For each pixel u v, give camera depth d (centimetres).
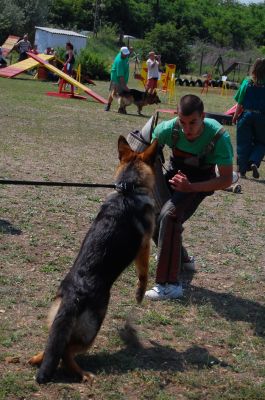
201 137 479
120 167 436
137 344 420
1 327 420
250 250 658
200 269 584
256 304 515
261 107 1029
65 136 1284
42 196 772
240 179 1064
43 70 2878
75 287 364
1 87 2269
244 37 8712
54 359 350
